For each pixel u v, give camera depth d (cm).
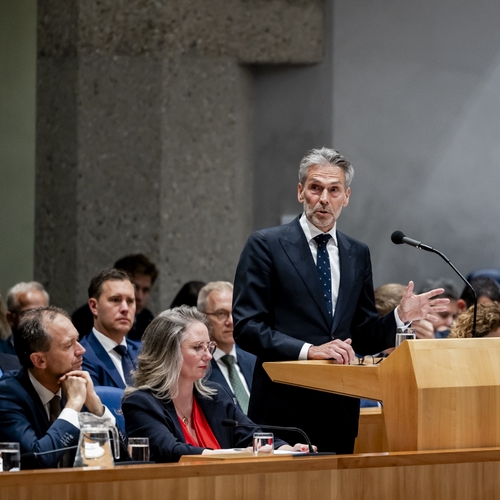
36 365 1124
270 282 1150
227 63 2583
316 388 1009
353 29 2572
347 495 868
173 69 2541
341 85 2570
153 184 2531
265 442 970
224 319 1620
